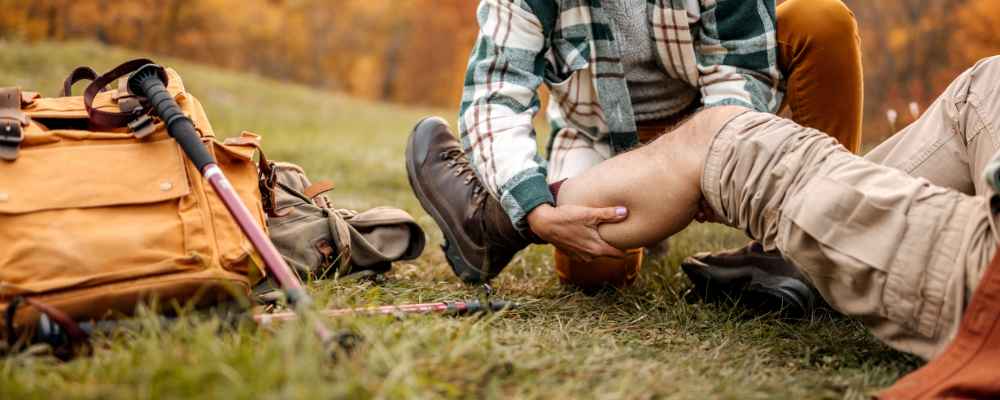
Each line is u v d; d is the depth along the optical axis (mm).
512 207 2176
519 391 1586
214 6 41219
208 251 1907
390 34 47594
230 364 1483
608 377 1688
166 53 40500
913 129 2172
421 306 2055
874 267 1698
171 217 1945
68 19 34969
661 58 2373
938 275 1639
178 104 2191
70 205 1884
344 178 5359
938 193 1686
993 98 1983
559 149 2613
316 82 48062
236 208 1846
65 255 1808
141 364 1507
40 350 1679
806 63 2396
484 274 2611
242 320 1783
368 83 48094
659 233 2080
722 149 1959
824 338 2086
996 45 19094
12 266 1784
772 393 1661
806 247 1813
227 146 2164
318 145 7340
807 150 1854
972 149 2025
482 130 2232
